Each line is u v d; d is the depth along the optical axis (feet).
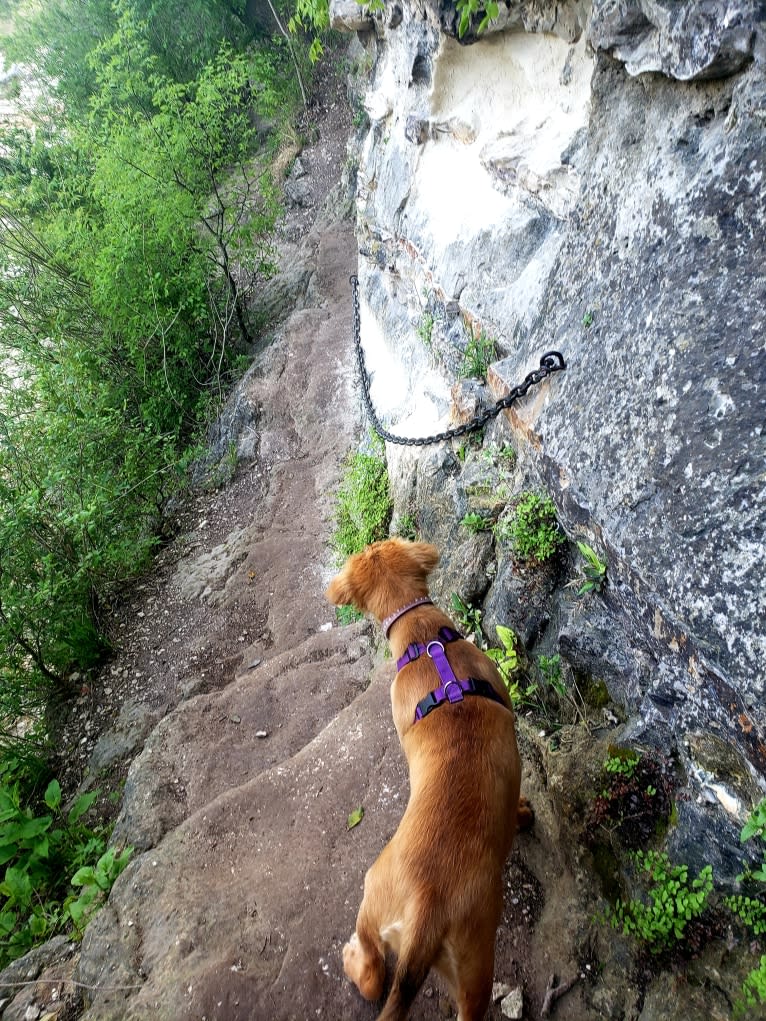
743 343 7.25
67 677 22.17
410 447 18.19
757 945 7.77
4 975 11.73
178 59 50.29
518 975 9.20
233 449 29.50
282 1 52.60
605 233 9.70
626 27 8.52
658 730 9.10
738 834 7.81
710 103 7.95
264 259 41.11
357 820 11.73
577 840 9.79
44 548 21.89
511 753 8.30
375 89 22.84
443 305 17.35
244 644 20.61
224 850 11.82
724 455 7.26
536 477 11.89
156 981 9.94
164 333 32.96
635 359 8.61
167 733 16.08
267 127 51.60
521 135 13.89
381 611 10.21
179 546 26.30
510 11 12.79
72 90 51.16
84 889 13.58
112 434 28.22
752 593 6.82
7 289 34.65
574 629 10.40
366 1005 9.25
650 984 8.40
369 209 24.45
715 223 7.70
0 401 30.50
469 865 7.09
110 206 31.89
